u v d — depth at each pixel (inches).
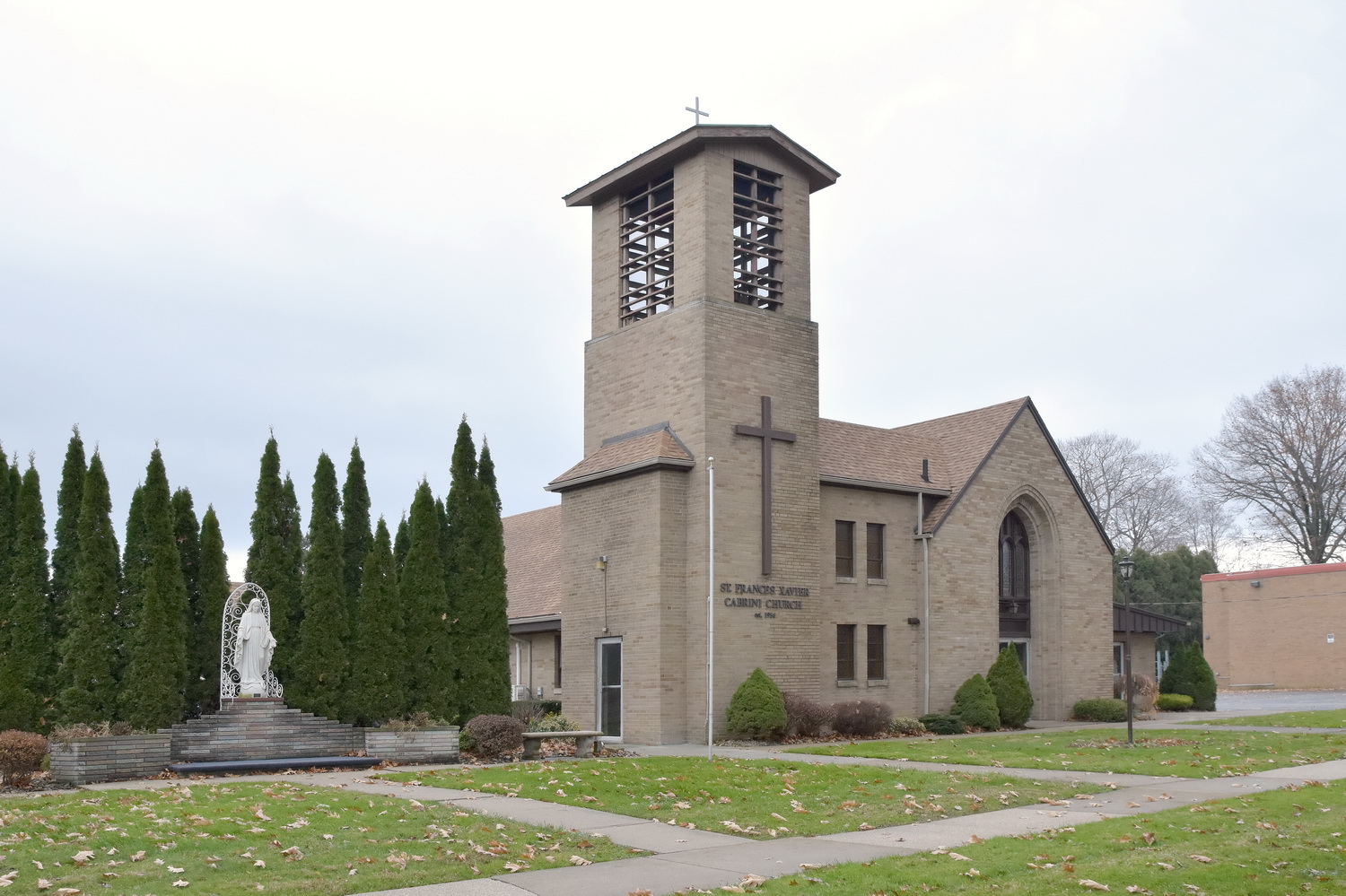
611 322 1274.6
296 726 850.8
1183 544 3122.5
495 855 478.0
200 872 432.1
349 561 967.0
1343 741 987.3
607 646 1173.7
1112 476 2817.4
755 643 1124.5
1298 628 2158.0
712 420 1125.1
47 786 692.1
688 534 1123.9
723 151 1183.6
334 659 884.6
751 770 781.3
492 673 976.3
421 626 941.2
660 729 1082.1
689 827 564.1
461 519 997.8
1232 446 2496.3
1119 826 548.1
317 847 482.3
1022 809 623.8
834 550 1251.8
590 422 1274.6
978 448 1411.2
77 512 860.0
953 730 1208.2
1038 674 1444.4
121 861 448.1
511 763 837.8
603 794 662.5
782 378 1190.9
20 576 816.3
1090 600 1476.4
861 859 479.8
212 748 813.9
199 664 862.5
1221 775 769.6
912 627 1304.1
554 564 1453.0
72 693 778.8
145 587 810.8
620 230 1279.5
